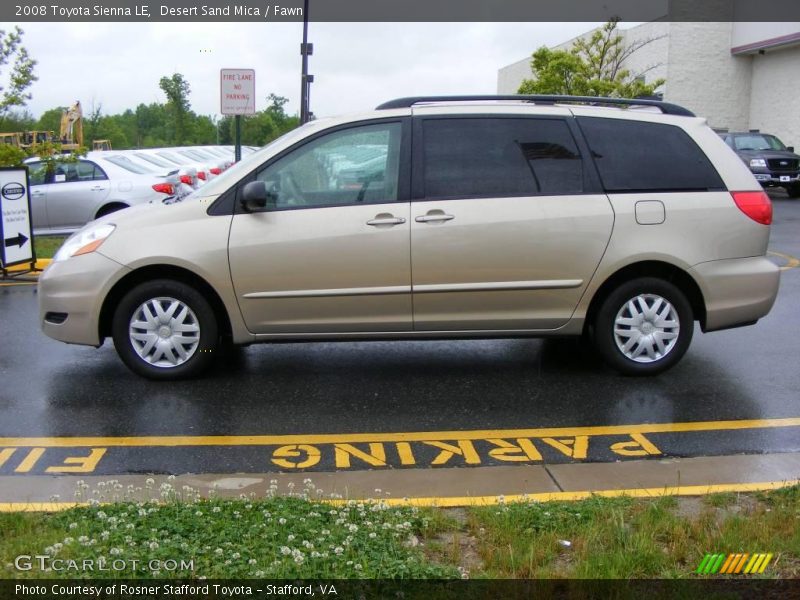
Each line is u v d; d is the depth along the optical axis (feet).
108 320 21.12
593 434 17.62
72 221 43.93
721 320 20.95
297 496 13.57
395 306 20.18
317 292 20.02
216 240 19.94
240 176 20.29
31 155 43.80
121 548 11.15
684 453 16.56
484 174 20.26
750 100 99.04
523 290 20.20
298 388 20.77
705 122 21.36
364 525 12.18
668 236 20.34
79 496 13.73
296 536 11.73
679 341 21.03
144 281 20.61
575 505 13.21
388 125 20.44
